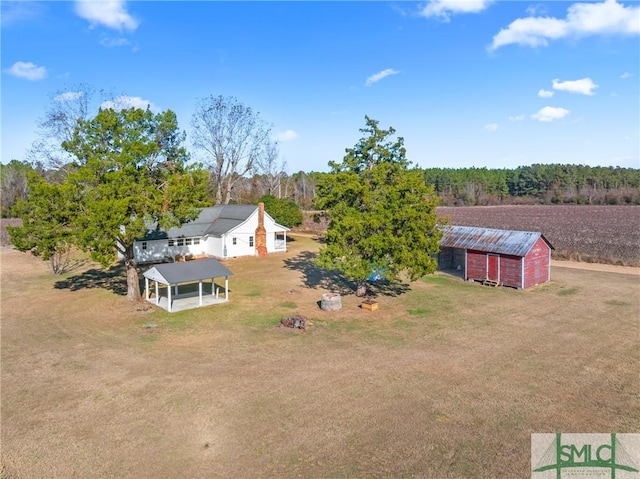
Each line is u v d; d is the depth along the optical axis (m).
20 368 17.67
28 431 13.08
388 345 19.88
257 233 44.78
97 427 13.26
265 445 12.24
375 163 32.50
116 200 24.98
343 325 22.81
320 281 33.22
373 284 32.12
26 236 25.66
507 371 17.00
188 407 14.37
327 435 12.69
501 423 13.27
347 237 26.23
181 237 42.50
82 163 27.69
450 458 11.58
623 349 19.17
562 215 81.81
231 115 62.12
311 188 122.19
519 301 27.50
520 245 31.44
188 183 28.64
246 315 24.61
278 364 17.78
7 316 24.89
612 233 55.47
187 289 31.03
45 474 11.11
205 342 20.42
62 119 43.78
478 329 22.06
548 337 20.81
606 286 31.31
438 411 13.98
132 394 15.31
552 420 13.46
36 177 25.89
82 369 17.50
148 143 27.48
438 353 18.88
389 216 25.34
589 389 15.48
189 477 10.94
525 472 11.02
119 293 29.92
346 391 15.36
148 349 19.61
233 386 15.82
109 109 28.33
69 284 32.84
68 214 25.45
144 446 12.27
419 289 30.84
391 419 13.51
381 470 11.11
